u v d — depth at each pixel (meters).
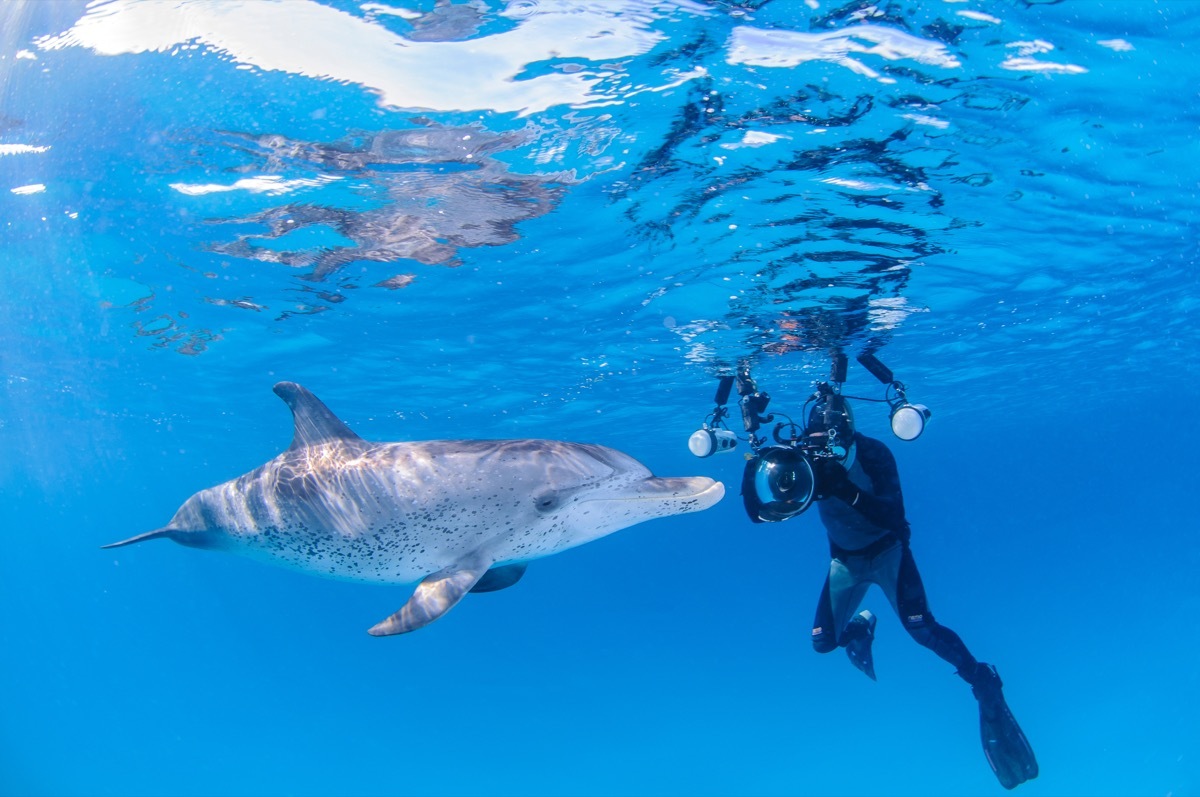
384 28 1.85
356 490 1.82
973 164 2.53
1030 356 6.30
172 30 1.89
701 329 4.29
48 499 17.27
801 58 1.97
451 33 1.87
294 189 2.65
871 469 2.33
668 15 1.81
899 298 3.92
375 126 2.25
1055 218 3.08
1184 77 2.11
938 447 16.61
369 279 3.49
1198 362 8.43
